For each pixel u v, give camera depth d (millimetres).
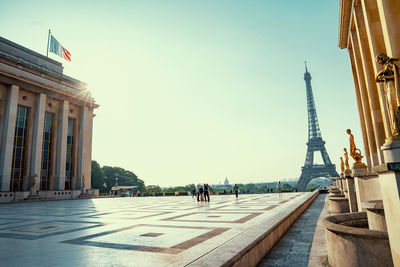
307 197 22547
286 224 10344
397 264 3930
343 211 13586
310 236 8992
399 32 11492
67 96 56344
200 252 5812
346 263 5234
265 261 6340
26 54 53812
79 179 57125
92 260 5590
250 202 22250
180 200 32656
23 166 48938
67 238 8227
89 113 62750
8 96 47000
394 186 3850
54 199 47562
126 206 23719
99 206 24750
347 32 23594
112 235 8492
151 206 22391
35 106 51625
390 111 4359
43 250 6648
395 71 4297
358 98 23625
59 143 54156
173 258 5430
